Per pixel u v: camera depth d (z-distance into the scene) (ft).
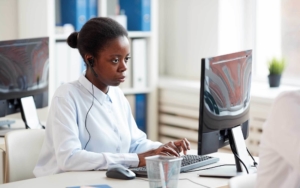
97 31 7.99
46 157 8.34
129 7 15.56
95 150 8.20
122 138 8.50
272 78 13.92
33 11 13.62
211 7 14.92
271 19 14.49
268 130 5.96
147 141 9.00
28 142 9.25
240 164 7.85
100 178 7.41
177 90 14.88
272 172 6.02
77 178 7.41
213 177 7.57
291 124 5.72
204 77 7.30
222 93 7.62
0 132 11.00
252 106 13.04
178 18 16.10
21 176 9.12
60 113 7.95
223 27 14.79
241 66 8.07
